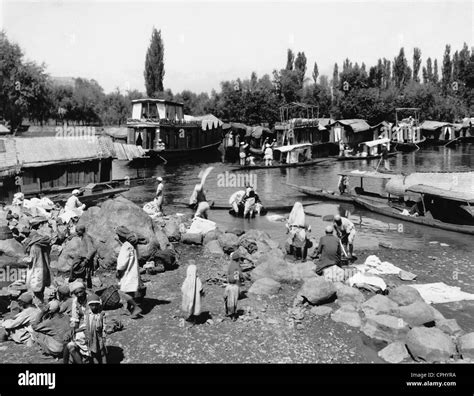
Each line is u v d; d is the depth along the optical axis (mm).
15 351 9711
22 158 30016
